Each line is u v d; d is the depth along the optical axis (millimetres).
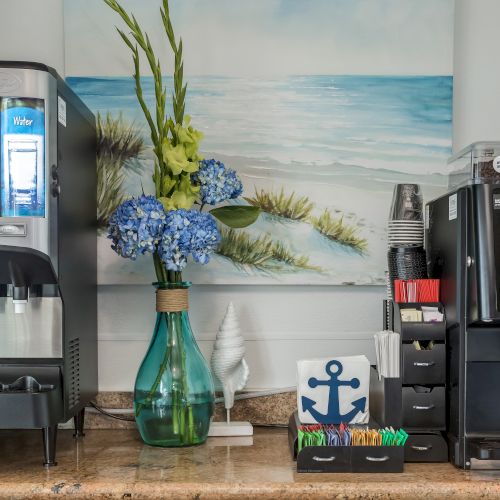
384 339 1679
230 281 2084
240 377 1964
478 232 1579
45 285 1642
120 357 2096
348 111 2098
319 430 1658
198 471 1586
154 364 1826
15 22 2109
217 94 2092
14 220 1533
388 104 2100
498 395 1606
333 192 2096
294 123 2098
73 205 1763
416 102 2102
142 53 2094
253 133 2094
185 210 1818
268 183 2092
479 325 1606
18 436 1963
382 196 2098
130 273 2080
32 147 1541
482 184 1582
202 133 1946
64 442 1891
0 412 1556
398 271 1839
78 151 1820
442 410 1673
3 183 1534
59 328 1646
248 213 1971
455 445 1620
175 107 1922
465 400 1603
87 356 1919
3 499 1473
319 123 2098
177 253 1767
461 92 2125
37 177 1545
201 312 2107
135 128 2088
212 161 1918
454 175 1839
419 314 1690
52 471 1589
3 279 1621
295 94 2096
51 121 1567
